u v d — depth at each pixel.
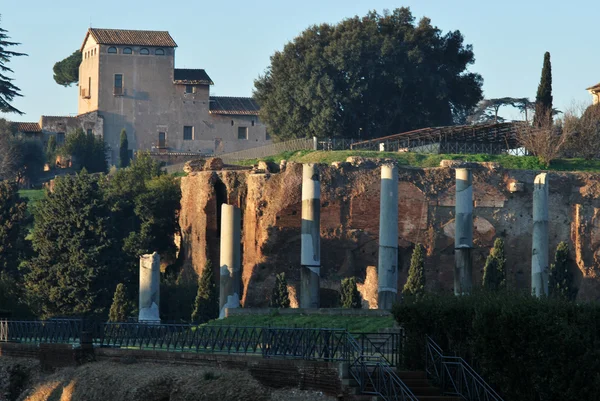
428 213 188.25
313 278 139.12
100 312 187.38
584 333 73.38
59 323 109.81
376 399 75.19
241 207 195.62
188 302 185.50
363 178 187.75
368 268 174.62
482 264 188.62
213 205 198.50
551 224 188.88
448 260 188.12
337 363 78.12
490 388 75.94
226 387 84.19
